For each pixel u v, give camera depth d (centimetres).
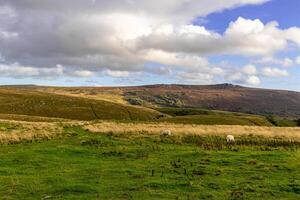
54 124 6056
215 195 2123
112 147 3738
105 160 3103
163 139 4284
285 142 4175
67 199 2042
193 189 2239
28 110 15725
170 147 3750
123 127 5494
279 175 2570
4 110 15338
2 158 3147
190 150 3578
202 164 2909
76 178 2488
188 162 2978
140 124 6412
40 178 2489
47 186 2298
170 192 2180
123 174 2597
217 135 4622
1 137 4159
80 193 2159
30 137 4338
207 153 3325
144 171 2683
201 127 5675
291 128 5866
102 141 4109
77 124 6122
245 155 3241
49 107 16575
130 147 3741
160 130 5078
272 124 15962
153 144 3969
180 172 2652
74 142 4066
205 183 2359
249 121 14662
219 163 2945
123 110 18125
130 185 2312
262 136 4559
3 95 18362
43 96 19338
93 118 15925
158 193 2148
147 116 17988
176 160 3075
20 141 4116
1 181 2417
